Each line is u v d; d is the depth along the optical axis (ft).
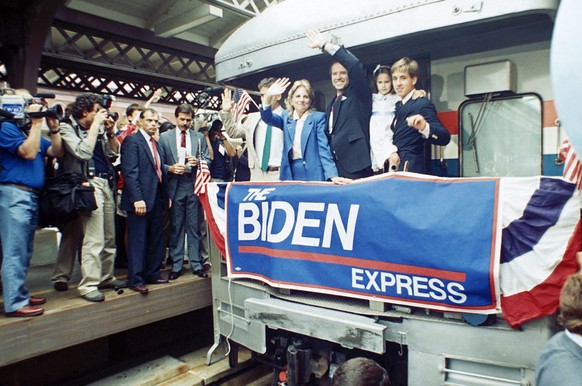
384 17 9.50
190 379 11.71
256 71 11.98
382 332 7.62
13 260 9.54
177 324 14.53
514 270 6.81
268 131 12.01
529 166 9.45
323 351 9.54
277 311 9.13
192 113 13.33
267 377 12.90
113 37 27.40
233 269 10.59
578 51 3.42
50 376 11.57
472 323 7.12
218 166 14.84
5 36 20.47
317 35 9.95
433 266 7.29
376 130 10.34
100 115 10.84
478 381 7.13
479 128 10.02
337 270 8.52
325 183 9.14
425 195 7.63
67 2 21.07
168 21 27.68
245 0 23.07
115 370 12.31
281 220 9.48
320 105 12.67
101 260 12.04
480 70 9.71
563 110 3.56
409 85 9.81
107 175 11.99
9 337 9.23
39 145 9.45
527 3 7.96
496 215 6.86
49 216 10.46
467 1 8.46
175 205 12.91
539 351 6.63
